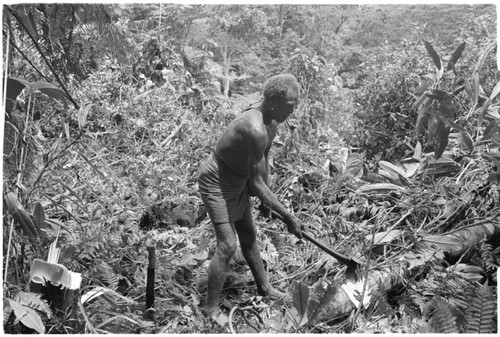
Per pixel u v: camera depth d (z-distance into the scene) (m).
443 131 4.81
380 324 3.61
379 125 7.54
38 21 4.30
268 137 3.56
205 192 3.61
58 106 6.05
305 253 4.55
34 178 4.27
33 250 3.75
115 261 4.01
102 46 4.86
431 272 4.12
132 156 6.18
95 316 3.49
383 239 4.42
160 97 7.46
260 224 4.86
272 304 3.76
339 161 6.17
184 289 3.99
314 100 8.27
